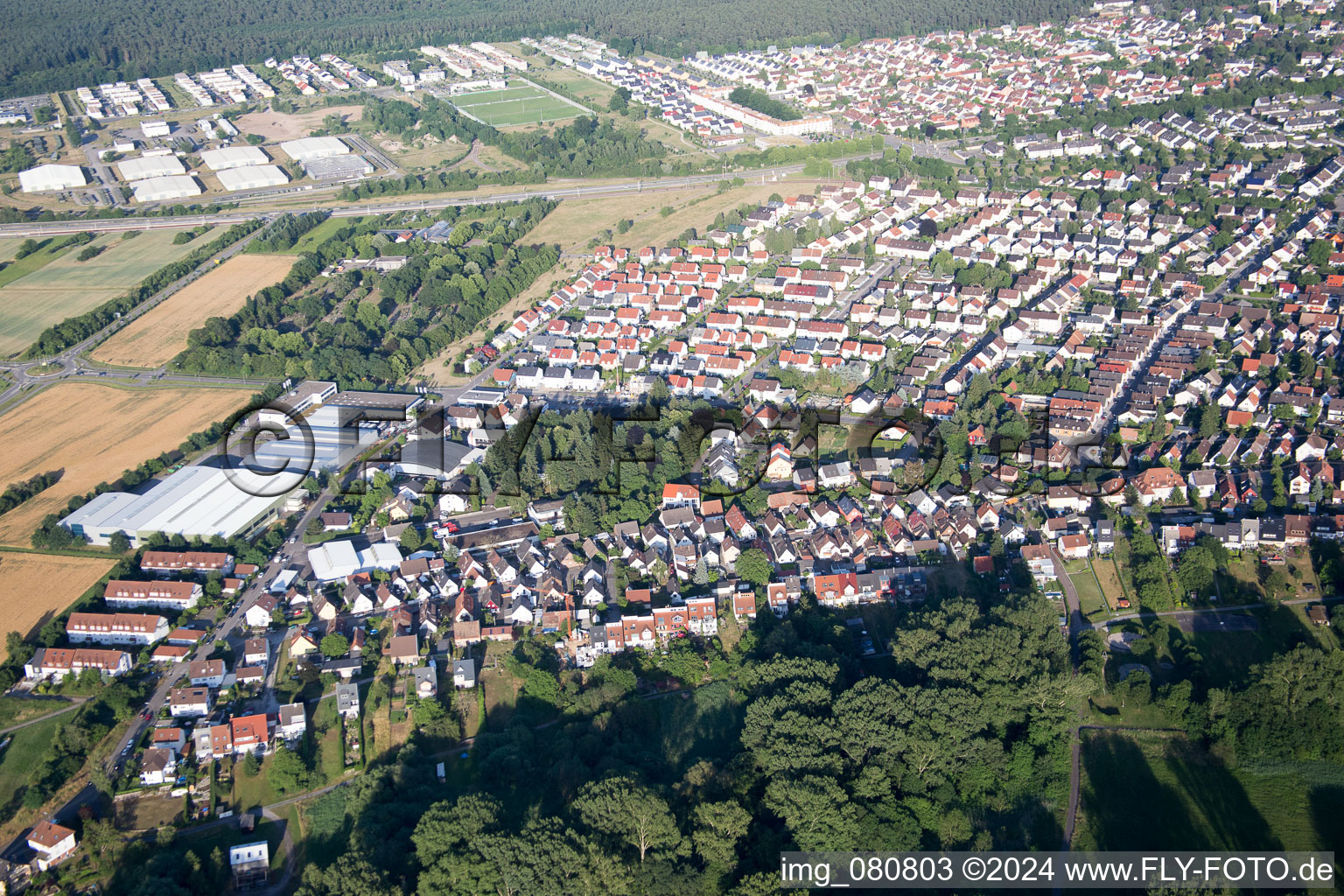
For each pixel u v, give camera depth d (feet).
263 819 618.44
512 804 606.96
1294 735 624.59
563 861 528.22
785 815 566.77
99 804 631.15
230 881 576.61
